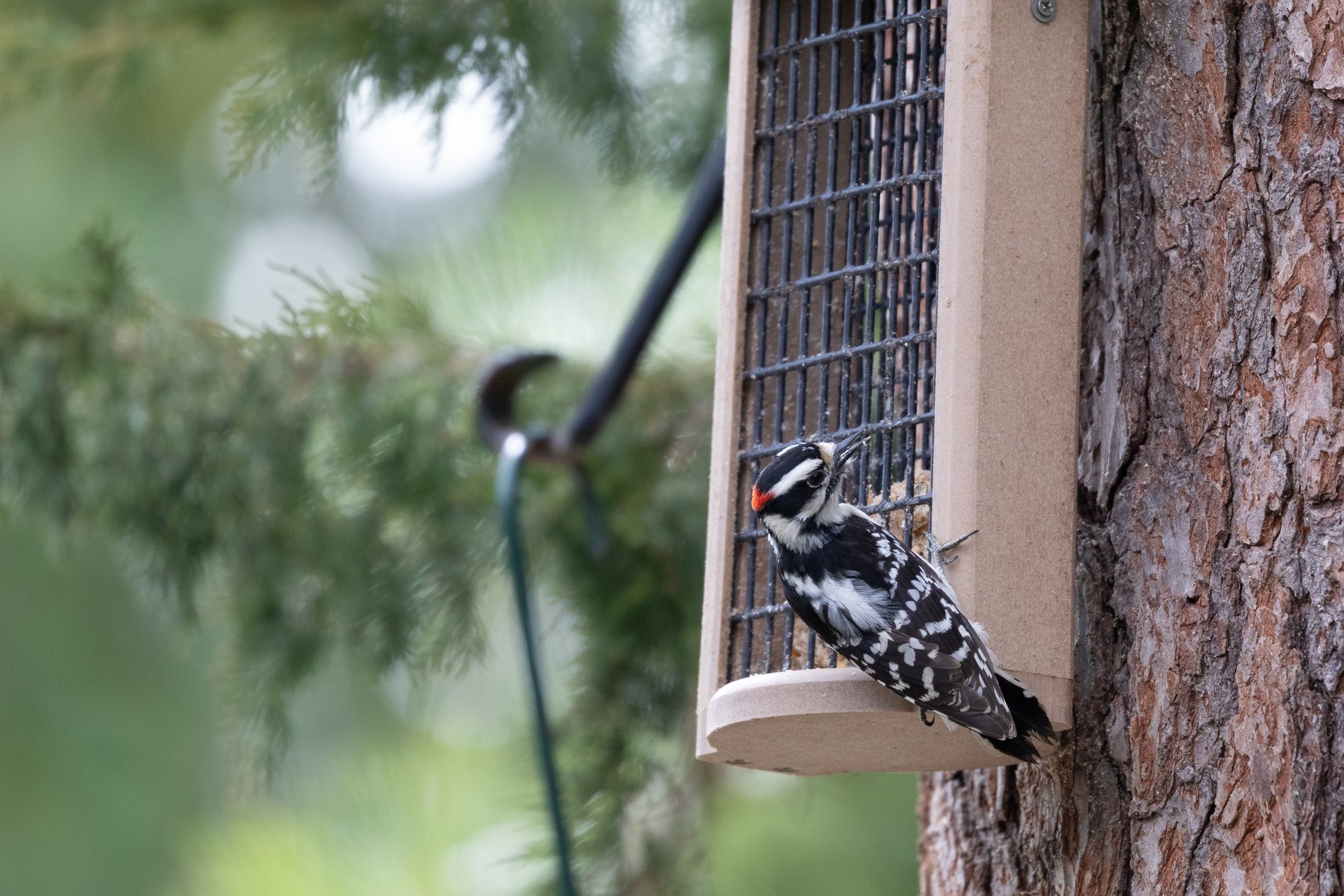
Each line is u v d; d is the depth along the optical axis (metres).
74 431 12.38
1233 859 7.04
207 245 18.91
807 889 11.87
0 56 12.98
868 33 8.60
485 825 11.80
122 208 18.70
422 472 12.30
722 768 12.09
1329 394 7.08
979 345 7.32
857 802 12.56
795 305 8.77
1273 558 7.10
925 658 6.86
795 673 7.28
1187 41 7.66
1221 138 7.51
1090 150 7.96
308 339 12.38
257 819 11.97
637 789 11.86
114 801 18.14
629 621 12.09
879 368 8.76
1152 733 7.35
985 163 7.42
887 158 8.59
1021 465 7.34
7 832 17.81
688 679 12.00
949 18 7.61
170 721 18.64
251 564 12.46
